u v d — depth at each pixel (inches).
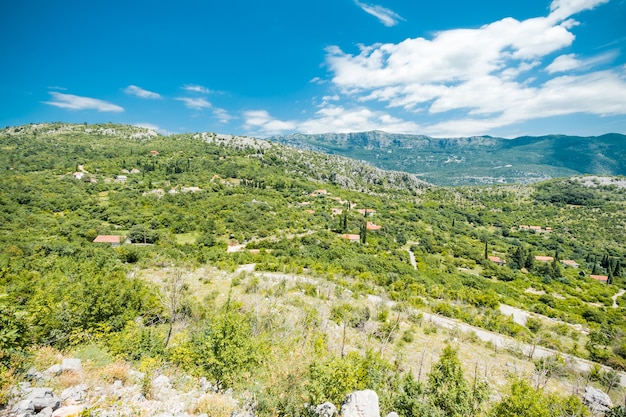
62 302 731.4
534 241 4953.3
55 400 320.2
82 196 3895.2
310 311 1286.9
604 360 1369.3
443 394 621.9
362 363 700.0
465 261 3479.3
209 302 1385.3
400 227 4643.2
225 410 405.7
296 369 531.5
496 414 625.3
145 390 411.8
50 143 7076.8
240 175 6294.3
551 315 2158.0
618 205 6584.6
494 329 1600.6
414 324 1488.7
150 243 2967.5
